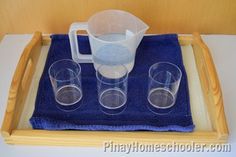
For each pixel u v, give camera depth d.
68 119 0.60
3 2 0.81
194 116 0.62
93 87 0.68
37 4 0.82
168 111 0.62
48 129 0.58
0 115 0.64
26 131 0.57
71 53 0.75
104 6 0.82
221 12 0.83
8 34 0.89
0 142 0.59
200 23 0.86
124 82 0.64
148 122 0.59
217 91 0.61
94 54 0.69
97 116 0.61
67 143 0.58
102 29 0.73
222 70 0.75
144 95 0.66
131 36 0.66
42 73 0.71
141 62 0.75
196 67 0.75
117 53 0.66
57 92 0.66
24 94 0.65
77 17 0.85
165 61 0.75
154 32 0.89
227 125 0.59
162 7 0.82
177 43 0.79
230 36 0.87
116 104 0.64
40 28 0.88
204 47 0.73
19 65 0.66
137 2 0.81
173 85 0.65
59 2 0.81
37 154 0.57
